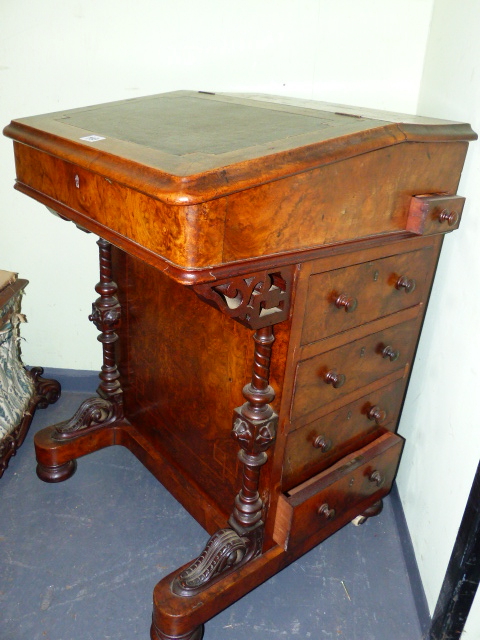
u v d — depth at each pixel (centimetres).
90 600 128
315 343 106
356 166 91
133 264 142
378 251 108
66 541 143
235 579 117
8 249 184
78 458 175
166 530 149
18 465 170
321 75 157
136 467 172
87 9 153
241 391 114
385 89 157
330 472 124
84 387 208
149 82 161
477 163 108
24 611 124
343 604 131
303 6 150
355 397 126
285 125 99
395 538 150
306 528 120
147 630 122
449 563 111
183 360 131
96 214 92
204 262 76
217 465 131
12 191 175
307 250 90
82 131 101
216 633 123
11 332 171
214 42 156
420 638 123
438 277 131
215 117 111
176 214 73
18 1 151
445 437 122
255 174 76
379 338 123
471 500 101
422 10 147
